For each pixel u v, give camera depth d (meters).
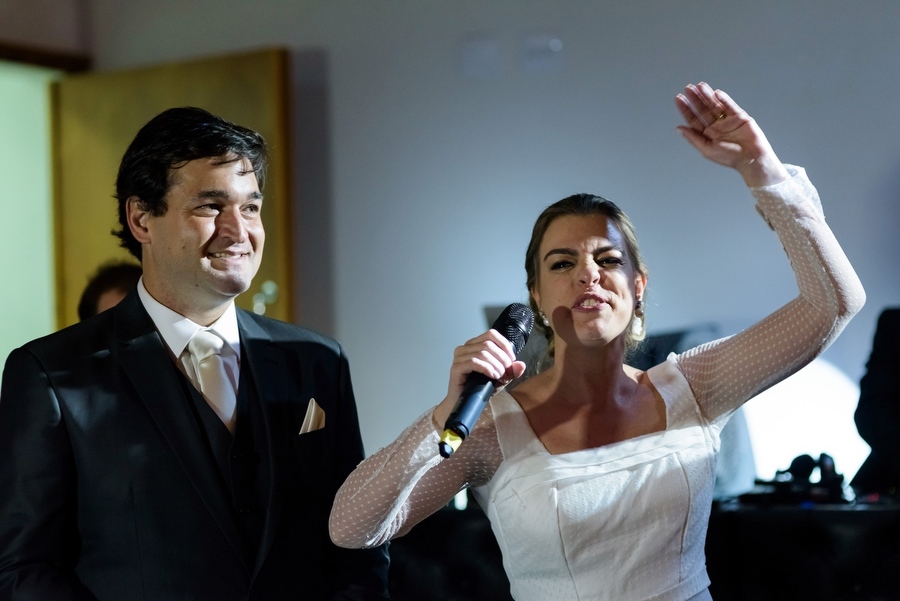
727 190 4.23
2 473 1.81
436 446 1.75
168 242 1.86
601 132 4.42
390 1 4.77
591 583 1.84
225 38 5.07
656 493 1.84
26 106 5.41
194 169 1.84
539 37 4.51
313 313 4.94
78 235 5.09
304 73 4.93
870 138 4.02
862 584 2.52
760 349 1.92
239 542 1.85
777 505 2.80
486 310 4.02
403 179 4.77
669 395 1.95
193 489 1.85
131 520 1.83
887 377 3.40
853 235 4.04
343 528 1.80
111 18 5.32
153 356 1.90
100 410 1.85
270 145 4.67
